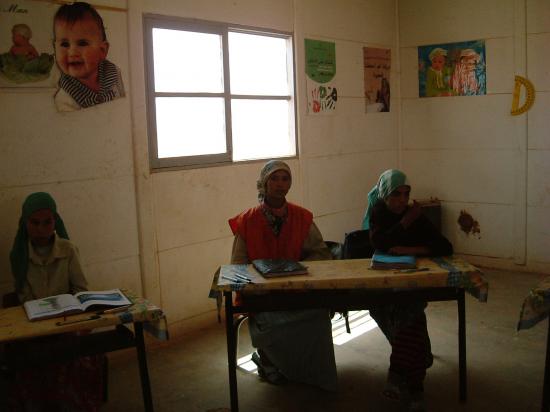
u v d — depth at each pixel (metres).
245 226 3.18
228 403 3.08
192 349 3.85
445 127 5.95
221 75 4.28
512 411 2.90
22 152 3.20
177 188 3.99
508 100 5.53
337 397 3.10
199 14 4.06
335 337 3.95
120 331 2.58
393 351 2.93
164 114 3.95
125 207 3.70
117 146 3.62
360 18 5.59
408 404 2.96
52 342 2.53
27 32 3.16
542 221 5.46
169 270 3.97
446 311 4.45
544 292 2.52
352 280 2.67
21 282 2.83
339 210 5.48
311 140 5.09
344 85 5.44
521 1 5.34
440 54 5.88
